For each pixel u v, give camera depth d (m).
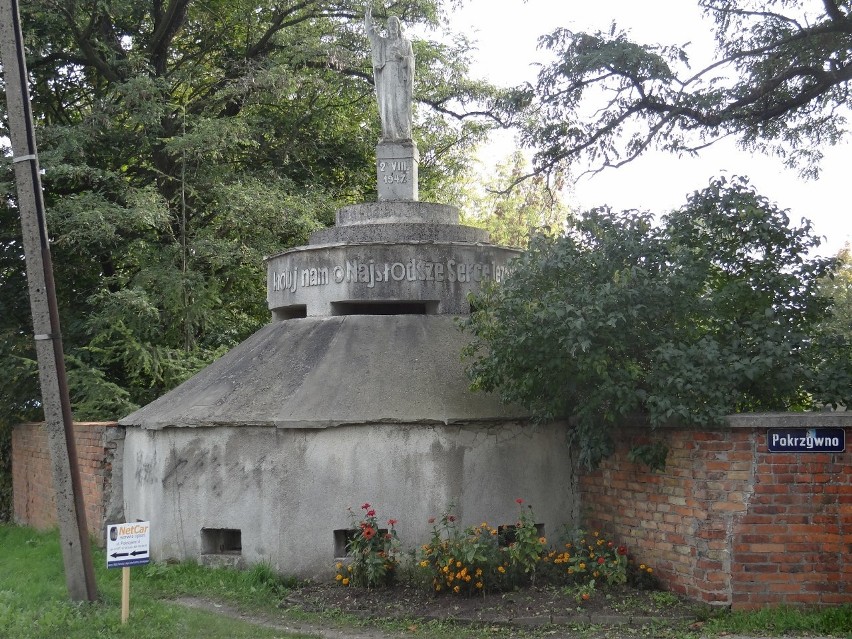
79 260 20.12
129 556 8.41
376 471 10.29
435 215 12.70
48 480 14.81
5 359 17.69
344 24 23.56
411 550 10.14
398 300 11.85
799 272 10.05
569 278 9.73
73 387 17.50
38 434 15.49
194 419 10.85
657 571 9.41
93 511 12.47
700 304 9.70
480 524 10.30
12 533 14.96
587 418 9.83
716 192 10.22
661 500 9.39
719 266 10.19
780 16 15.19
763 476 8.62
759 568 8.58
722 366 8.94
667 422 9.05
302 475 10.35
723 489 8.70
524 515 9.82
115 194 20.12
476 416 10.41
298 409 10.52
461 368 11.10
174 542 10.91
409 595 9.41
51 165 18.23
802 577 8.52
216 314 20.19
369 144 24.25
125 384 19.34
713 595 8.66
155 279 18.88
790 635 7.95
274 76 20.41
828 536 8.52
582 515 10.71
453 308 11.92
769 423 8.59
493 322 9.80
